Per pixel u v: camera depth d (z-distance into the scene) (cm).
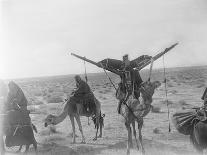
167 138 1709
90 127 2191
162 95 4188
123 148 1552
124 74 1409
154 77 10806
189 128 1166
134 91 1380
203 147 1126
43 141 1759
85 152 1519
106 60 1454
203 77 9106
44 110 3023
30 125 1411
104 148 1573
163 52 1423
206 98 1153
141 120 1378
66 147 1617
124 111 1391
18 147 1670
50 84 12475
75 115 1712
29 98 4559
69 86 9275
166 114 2500
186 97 3747
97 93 5394
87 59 1481
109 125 2155
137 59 1441
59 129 2166
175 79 8606
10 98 1398
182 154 1406
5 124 1391
